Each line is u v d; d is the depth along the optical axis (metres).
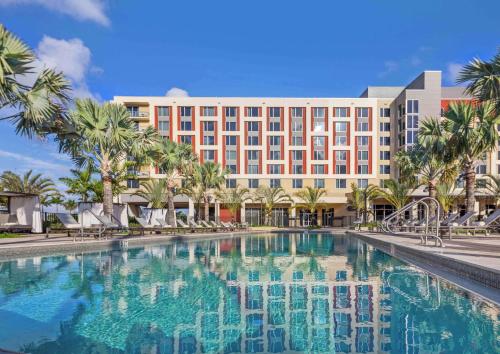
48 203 36.12
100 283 7.14
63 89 12.12
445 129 19.89
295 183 48.53
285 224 49.50
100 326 4.61
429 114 45.72
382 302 5.71
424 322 4.73
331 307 5.46
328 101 49.12
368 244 17.50
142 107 48.44
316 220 50.12
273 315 5.10
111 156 18.00
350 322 4.78
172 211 25.77
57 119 13.36
